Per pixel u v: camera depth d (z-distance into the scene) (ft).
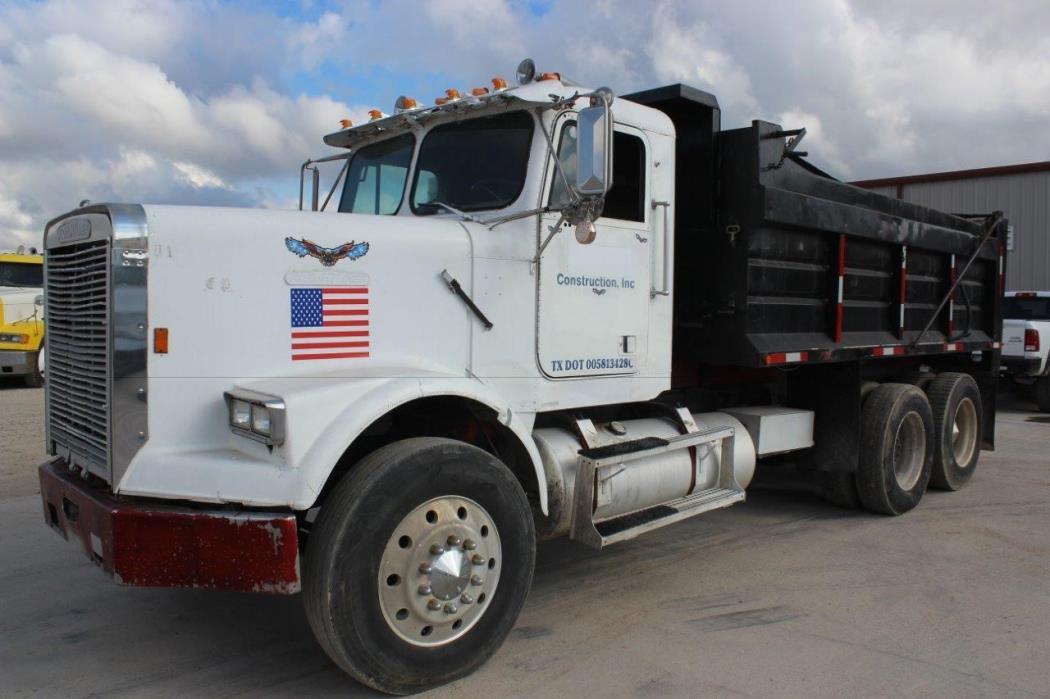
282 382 11.41
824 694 11.44
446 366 12.97
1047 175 61.67
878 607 14.85
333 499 10.61
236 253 11.41
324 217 12.31
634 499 15.01
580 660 12.51
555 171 13.87
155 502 10.73
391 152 16.06
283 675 11.96
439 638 11.30
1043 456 30.91
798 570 16.99
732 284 17.06
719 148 17.25
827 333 19.42
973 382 25.20
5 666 12.23
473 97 14.37
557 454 14.28
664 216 15.99
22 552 17.46
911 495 21.80
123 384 10.76
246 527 10.24
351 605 10.37
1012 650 12.98
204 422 11.22
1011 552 18.34
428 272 12.80
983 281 26.96
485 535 11.76
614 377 15.15
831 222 18.54
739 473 18.10
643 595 15.46
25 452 28.22
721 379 19.67
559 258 14.15
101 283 11.07
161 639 13.21
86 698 11.23
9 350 46.85
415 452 11.02
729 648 13.00
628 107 15.20
